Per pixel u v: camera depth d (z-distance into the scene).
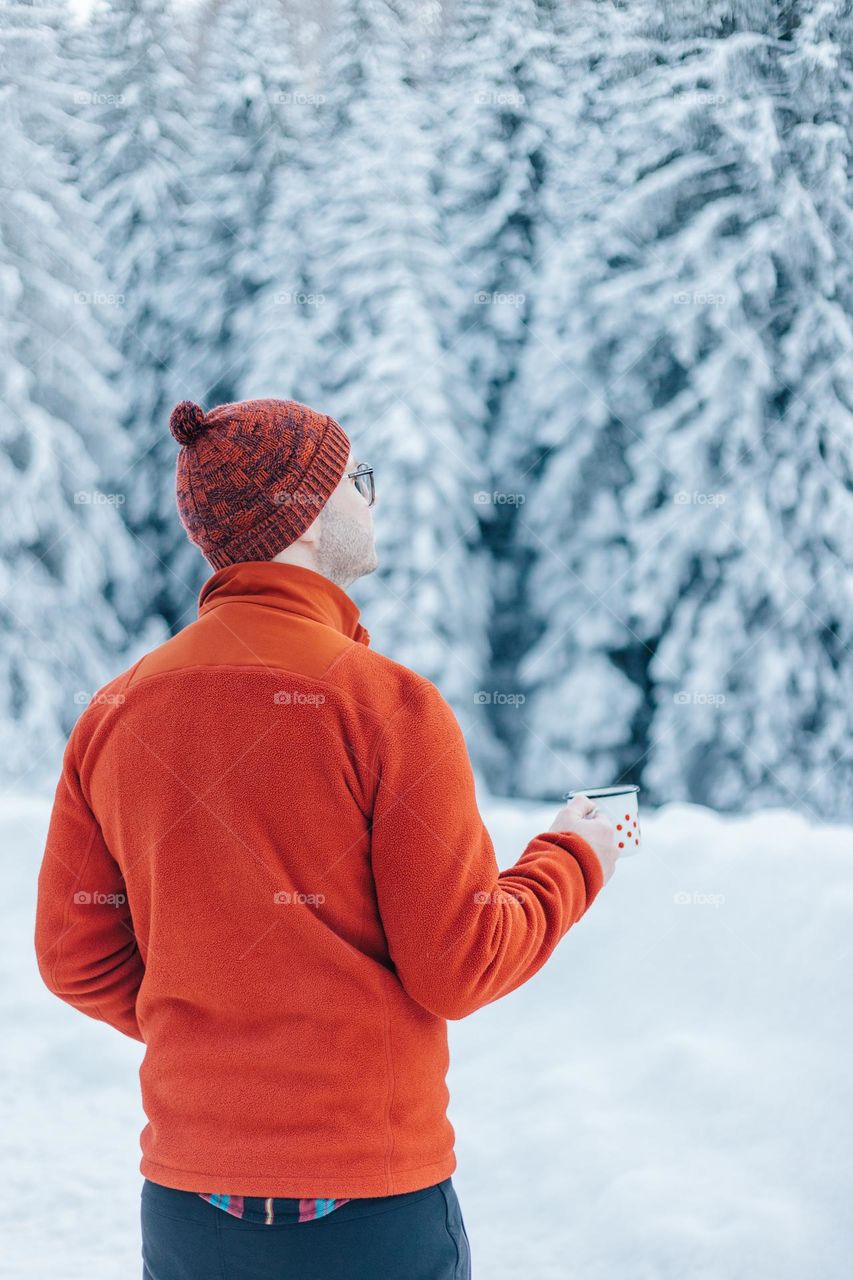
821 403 12.21
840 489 12.09
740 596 12.05
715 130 12.91
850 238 12.58
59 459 11.62
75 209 12.44
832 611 12.04
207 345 13.80
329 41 14.84
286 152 14.52
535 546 13.18
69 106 14.15
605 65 13.85
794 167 12.65
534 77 14.02
